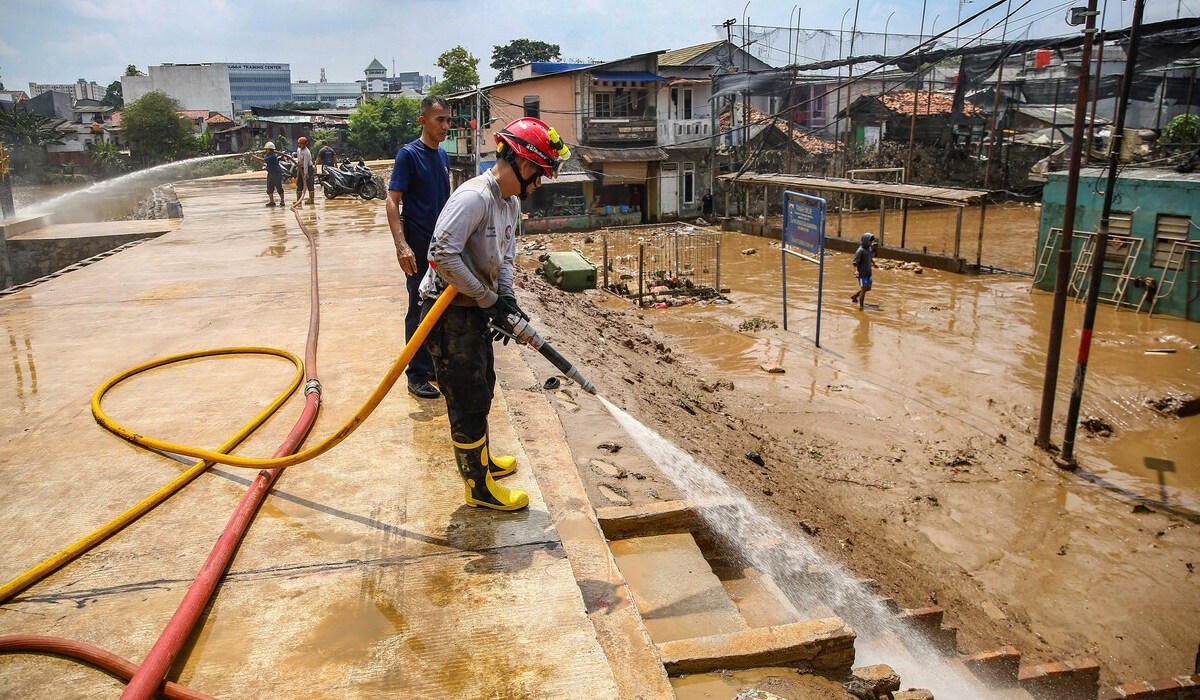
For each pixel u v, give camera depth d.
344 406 5.16
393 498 3.90
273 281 9.72
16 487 4.05
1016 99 38.28
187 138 57.22
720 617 3.64
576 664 2.71
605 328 14.41
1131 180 17.09
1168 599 6.78
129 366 6.21
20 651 2.72
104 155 56.41
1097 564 7.31
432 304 3.46
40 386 5.72
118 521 3.59
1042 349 14.31
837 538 6.39
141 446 4.54
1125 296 17.45
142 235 15.86
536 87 36.09
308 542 3.48
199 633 2.86
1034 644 6.05
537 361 7.64
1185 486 8.90
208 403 5.28
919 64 29.16
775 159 38.12
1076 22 9.16
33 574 3.16
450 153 42.22
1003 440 10.15
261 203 21.78
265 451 4.45
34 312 8.22
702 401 10.88
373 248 12.31
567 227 34.12
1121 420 10.88
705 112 37.41
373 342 6.74
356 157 58.81
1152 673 5.89
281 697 2.54
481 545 3.46
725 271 23.83
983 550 7.53
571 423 6.04
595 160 33.91
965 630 5.71
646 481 5.08
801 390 12.11
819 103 41.75
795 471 8.76
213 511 3.79
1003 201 40.47
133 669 2.61
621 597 3.26
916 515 8.13
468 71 53.91
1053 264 19.12
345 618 2.95
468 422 3.55
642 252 18.59
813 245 14.80
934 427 10.60
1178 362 13.34
